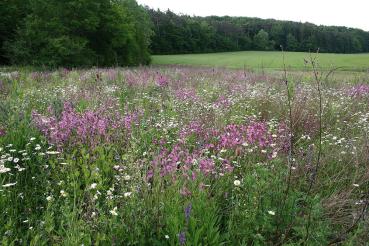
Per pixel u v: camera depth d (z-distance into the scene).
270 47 94.44
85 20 36.34
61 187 3.64
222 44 92.81
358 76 14.27
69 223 2.76
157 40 85.62
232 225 3.08
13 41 34.47
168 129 5.54
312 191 3.81
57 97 7.15
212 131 4.99
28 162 4.17
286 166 4.19
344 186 3.95
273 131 5.41
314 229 3.08
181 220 2.86
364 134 5.54
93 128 4.82
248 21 107.44
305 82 11.66
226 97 8.95
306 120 6.24
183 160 3.88
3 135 4.69
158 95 9.00
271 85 11.66
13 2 37.16
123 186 3.51
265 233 3.13
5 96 7.73
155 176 3.44
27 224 3.20
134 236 2.87
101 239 2.68
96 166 3.83
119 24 41.72
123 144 4.76
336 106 7.59
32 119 5.24
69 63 33.38
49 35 33.19
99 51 41.97
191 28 90.50
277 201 3.36
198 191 3.24
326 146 5.13
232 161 4.02
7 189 3.46
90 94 8.12
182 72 16.67
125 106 7.13
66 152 4.40
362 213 3.05
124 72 14.82
